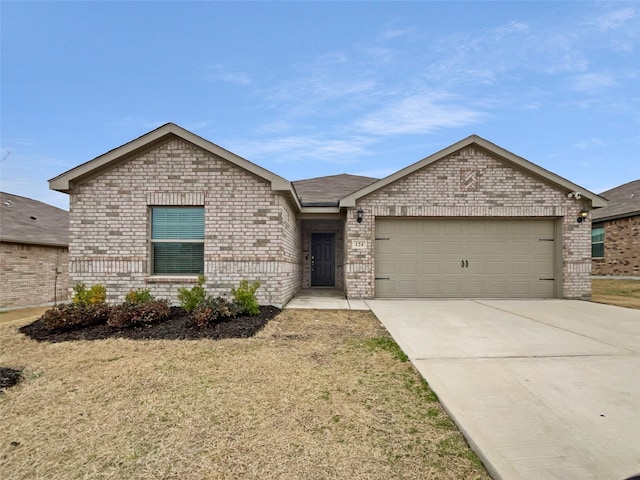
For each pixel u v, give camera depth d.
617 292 13.36
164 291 8.90
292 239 11.44
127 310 6.76
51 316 6.55
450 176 11.07
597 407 3.38
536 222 11.24
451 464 2.62
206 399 3.68
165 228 9.19
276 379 4.18
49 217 17.06
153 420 3.27
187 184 9.03
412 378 4.20
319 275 15.27
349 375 4.30
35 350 5.41
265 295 8.97
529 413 3.27
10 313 11.22
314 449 2.80
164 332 6.31
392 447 2.83
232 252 9.00
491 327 6.75
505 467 2.48
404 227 11.29
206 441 2.92
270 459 2.67
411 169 10.95
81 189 8.97
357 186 14.87
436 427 3.13
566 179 10.88
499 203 10.99
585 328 6.67
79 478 2.48
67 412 3.44
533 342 5.66
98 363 4.80
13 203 16.59
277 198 9.01
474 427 3.02
